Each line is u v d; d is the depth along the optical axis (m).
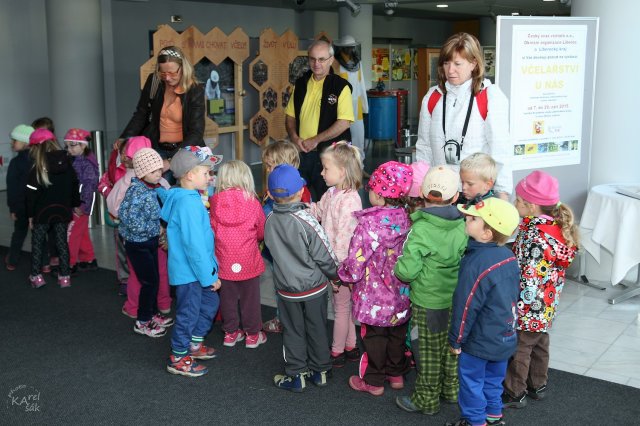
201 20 13.91
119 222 4.48
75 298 5.18
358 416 3.35
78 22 8.95
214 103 8.58
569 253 3.20
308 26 16.56
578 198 5.27
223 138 8.96
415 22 20.59
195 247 3.62
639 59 5.24
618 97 5.31
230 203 3.96
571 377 3.72
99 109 9.32
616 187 5.14
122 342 4.33
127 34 12.61
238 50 8.66
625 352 4.07
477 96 3.86
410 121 20.45
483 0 14.16
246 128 9.24
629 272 5.46
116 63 12.49
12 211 5.83
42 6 10.95
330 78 5.15
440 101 3.99
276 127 9.66
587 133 5.19
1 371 3.90
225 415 3.38
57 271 5.82
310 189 5.31
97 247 6.73
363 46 13.60
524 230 3.27
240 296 4.16
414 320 3.28
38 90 11.02
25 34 10.75
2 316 4.79
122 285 5.22
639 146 5.38
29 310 4.91
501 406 3.17
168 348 4.23
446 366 3.40
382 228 3.32
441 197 3.09
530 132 4.97
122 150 4.80
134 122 5.14
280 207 3.49
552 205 3.21
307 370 3.67
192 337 4.01
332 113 5.13
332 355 3.91
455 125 3.92
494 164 3.48
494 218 2.85
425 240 3.09
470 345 2.96
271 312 4.86
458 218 3.13
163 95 5.04
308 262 3.49
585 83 5.10
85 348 4.23
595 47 5.09
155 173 4.18
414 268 3.09
